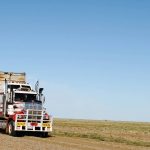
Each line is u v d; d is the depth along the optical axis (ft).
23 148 74.43
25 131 115.65
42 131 113.80
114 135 136.26
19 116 110.83
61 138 110.42
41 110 113.29
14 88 117.39
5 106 117.39
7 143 82.69
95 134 132.16
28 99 115.55
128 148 88.79
